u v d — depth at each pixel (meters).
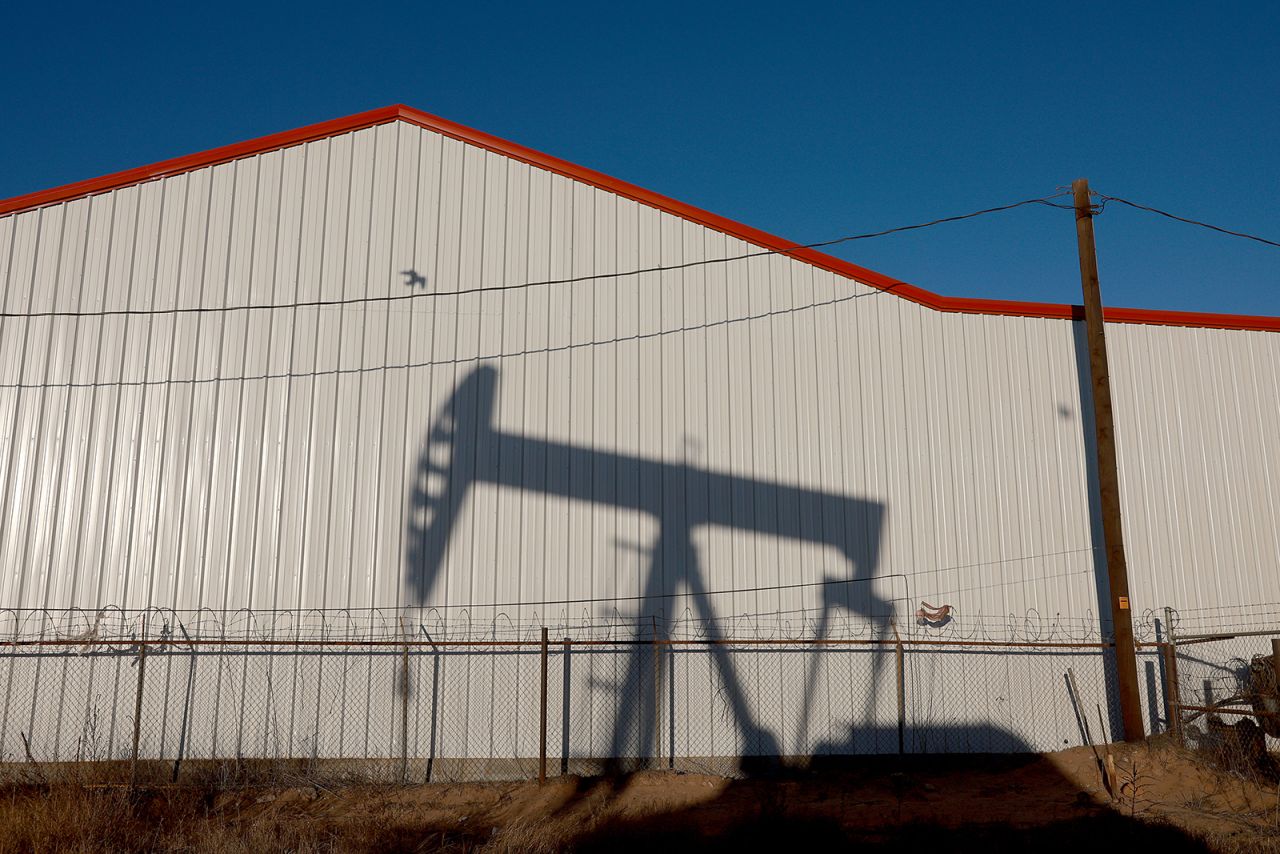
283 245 14.48
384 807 11.58
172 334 14.19
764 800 11.59
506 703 13.43
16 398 13.93
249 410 14.02
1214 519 14.98
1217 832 10.05
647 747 13.45
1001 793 12.17
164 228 14.48
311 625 13.49
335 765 13.15
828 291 14.81
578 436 14.14
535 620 13.66
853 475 14.37
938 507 14.42
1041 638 14.27
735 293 14.68
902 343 14.80
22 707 13.16
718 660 13.76
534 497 13.96
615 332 14.46
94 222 14.48
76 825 10.12
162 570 13.57
